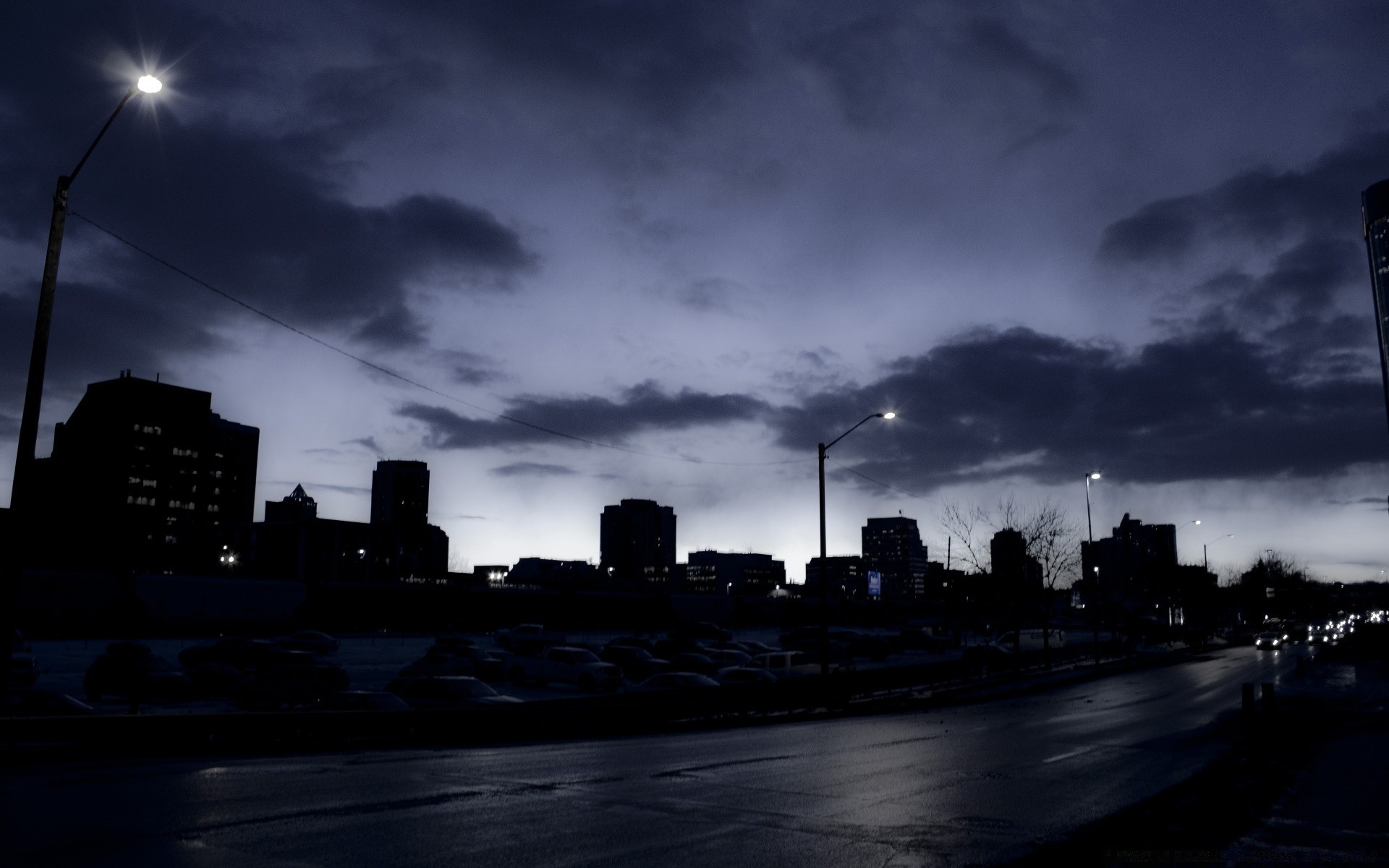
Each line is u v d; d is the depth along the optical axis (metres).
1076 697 38.59
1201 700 35.94
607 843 9.62
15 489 15.76
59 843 8.71
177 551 170.75
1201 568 124.44
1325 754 19.33
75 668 43.47
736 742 20.97
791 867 8.83
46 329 16.16
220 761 15.18
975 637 102.38
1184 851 9.89
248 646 40.97
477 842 9.44
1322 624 171.50
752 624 145.88
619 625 124.19
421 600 104.25
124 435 169.38
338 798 11.68
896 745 20.62
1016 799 13.30
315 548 152.50
